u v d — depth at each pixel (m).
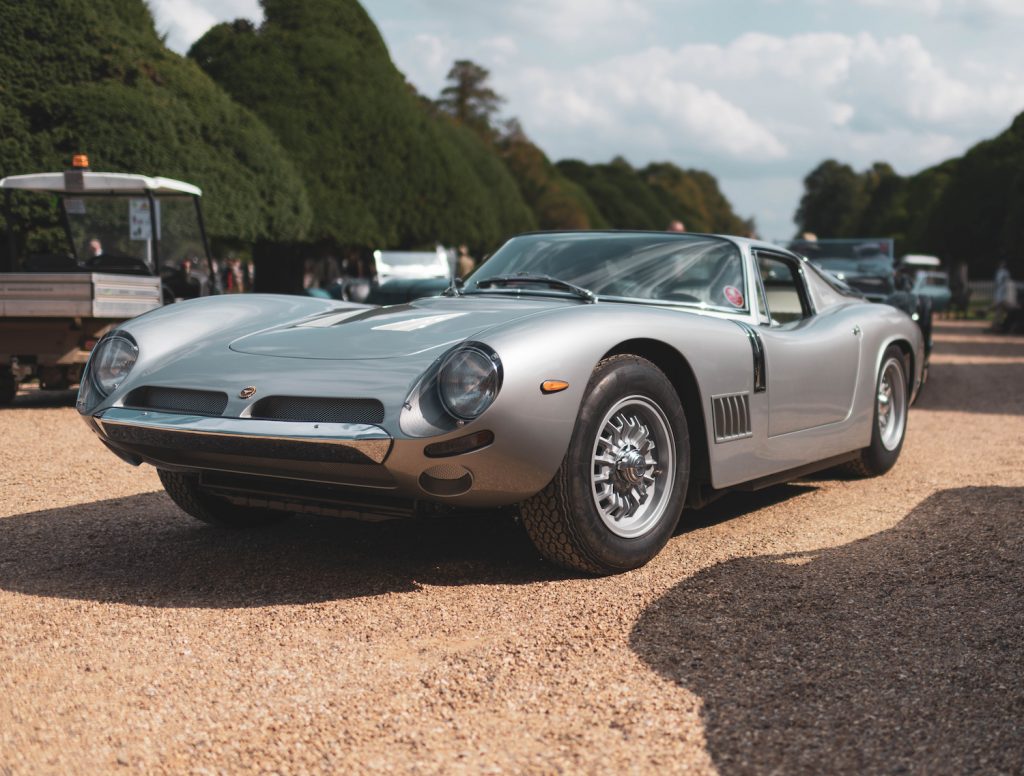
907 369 5.00
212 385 3.12
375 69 29.92
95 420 3.29
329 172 28.44
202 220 9.25
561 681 2.39
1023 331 20.88
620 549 3.19
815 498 4.44
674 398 3.33
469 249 33.91
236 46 27.98
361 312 3.65
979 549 3.44
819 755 2.00
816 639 2.64
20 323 7.98
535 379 2.88
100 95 14.66
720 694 2.30
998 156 39.91
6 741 2.10
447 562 3.43
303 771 1.96
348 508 3.16
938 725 2.12
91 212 9.16
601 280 3.91
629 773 1.94
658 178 138.25
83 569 3.37
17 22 14.12
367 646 2.65
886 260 10.66
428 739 2.10
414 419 2.81
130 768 1.98
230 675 2.45
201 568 3.38
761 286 4.11
